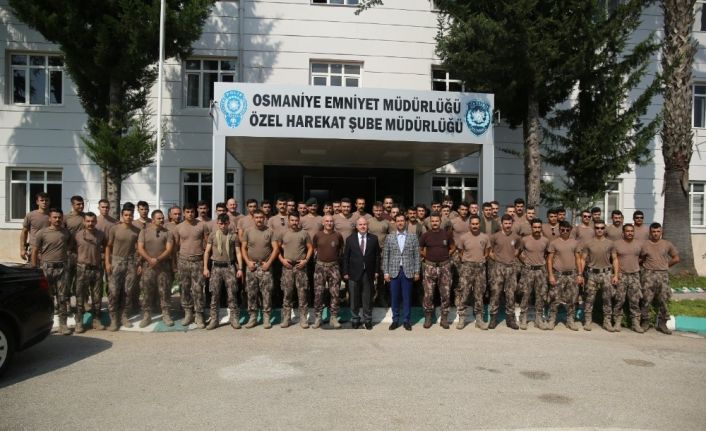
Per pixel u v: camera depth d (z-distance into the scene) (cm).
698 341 771
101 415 444
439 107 962
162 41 1007
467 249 834
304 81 1459
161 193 1416
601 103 1123
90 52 1032
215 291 795
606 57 1061
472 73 1121
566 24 983
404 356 647
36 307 577
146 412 452
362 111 943
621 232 965
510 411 462
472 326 854
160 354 646
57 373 564
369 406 469
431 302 830
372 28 1485
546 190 1171
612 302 855
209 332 776
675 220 1227
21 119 1397
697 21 1627
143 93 1181
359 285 819
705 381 565
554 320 847
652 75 1573
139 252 775
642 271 846
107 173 1128
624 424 438
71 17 982
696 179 1630
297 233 806
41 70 1430
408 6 1496
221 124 923
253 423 428
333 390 512
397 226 829
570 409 470
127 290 788
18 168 1412
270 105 929
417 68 1501
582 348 708
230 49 1442
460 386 530
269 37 1451
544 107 1238
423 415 449
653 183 1596
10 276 565
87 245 762
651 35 1088
